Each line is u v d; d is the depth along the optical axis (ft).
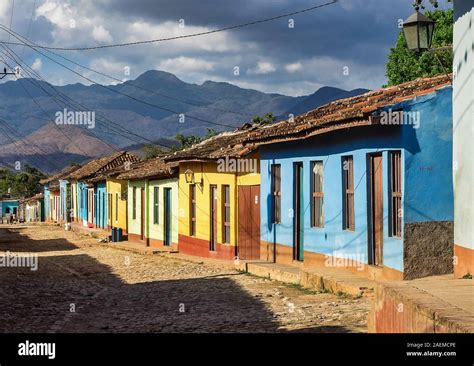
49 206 264.93
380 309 30.86
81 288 59.72
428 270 44.21
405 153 43.80
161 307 47.57
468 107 38.34
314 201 59.72
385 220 46.44
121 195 127.13
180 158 83.30
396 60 101.40
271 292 52.34
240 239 75.77
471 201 37.83
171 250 94.17
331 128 49.08
